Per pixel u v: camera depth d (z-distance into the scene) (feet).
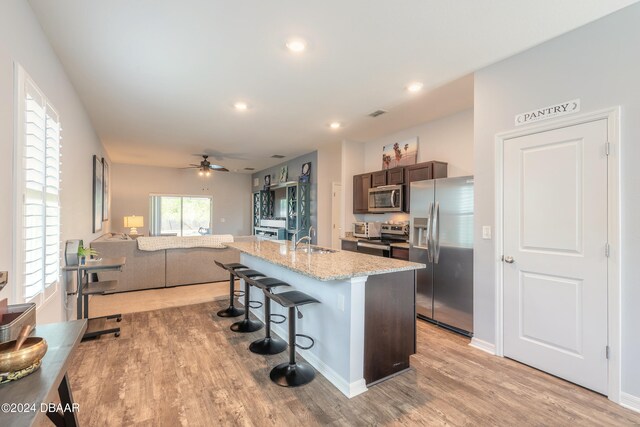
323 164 21.98
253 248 11.94
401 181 15.44
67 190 9.77
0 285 4.48
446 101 12.32
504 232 8.96
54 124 7.86
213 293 15.69
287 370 7.70
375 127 16.06
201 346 9.45
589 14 6.95
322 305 8.16
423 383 7.57
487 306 9.37
